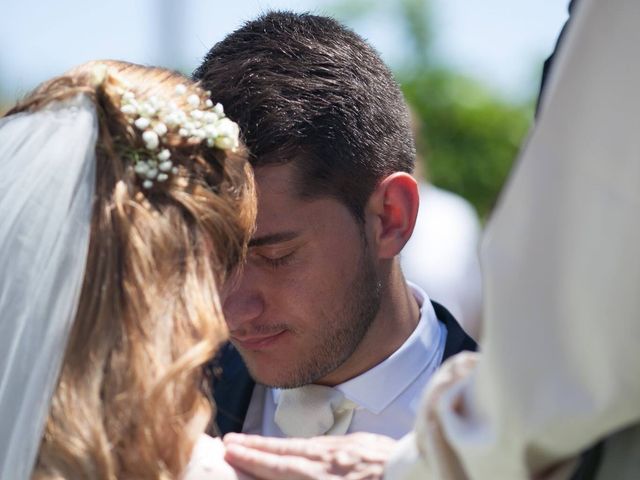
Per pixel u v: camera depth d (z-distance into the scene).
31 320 2.04
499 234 1.69
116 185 2.12
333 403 2.76
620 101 1.60
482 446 1.69
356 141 2.61
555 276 1.65
